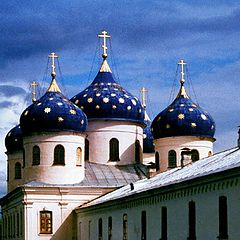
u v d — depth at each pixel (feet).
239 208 142.61
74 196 303.07
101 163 331.57
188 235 172.35
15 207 326.24
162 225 191.83
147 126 385.29
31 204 299.79
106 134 334.24
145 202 206.28
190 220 171.73
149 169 315.58
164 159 319.06
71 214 302.45
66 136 306.55
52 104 305.53
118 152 333.62
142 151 349.20
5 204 355.97
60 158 305.73
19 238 312.29
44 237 298.97
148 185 219.20
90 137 334.03
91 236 271.90
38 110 304.91
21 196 305.94
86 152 333.42
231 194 146.92
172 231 183.93
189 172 190.29
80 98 339.16
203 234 162.50
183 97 324.39
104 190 305.12
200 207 164.76
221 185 151.94
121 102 335.88
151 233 200.64
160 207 193.88
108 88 341.00
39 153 305.53
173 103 323.98
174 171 230.89
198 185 164.76
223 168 152.25
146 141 379.14
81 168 310.24
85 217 283.38
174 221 182.50
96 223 263.90
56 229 300.61
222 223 151.84
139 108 341.00
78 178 307.99
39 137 305.94
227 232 148.77
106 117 334.03
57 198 302.04
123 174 321.32
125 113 336.08
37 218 299.58
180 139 316.81
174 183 178.40
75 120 306.76
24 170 312.09
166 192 186.91
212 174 153.89
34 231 298.76
